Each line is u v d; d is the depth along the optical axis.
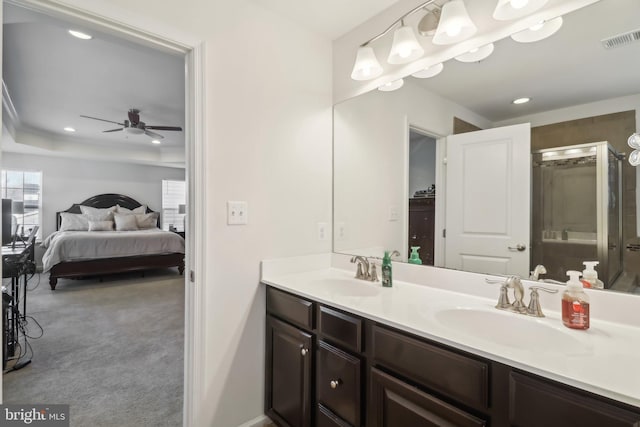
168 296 4.22
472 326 1.23
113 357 2.48
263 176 1.75
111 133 5.35
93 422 1.72
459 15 1.31
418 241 1.71
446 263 1.59
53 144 5.60
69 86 3.40
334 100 2.09
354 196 1.99
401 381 1.08
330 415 1.36
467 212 1.52
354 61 1.96
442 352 0.97
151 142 6.09
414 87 1.69
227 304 1.62
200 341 1.52
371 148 1.90
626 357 0.84
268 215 1.78
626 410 0.67
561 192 1.25
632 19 1.10
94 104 3.97
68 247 4.61
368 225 1.92
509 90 1.38
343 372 1.29
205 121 1.51
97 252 4.84
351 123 2.00
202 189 1.51
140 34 1.35
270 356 1.71
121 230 6.09
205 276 1.53
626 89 1.11
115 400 1.92
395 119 1.78
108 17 1.25
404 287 1.62
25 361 2.35
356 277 1.80
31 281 5.04
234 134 1.63
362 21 1.88
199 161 1.50
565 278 1.23
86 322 3.23
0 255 1.03
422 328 1.04
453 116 1.55
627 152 1.11
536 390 0.79
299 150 1.92
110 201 6.73
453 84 1.54
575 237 1.21
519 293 1.20
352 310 1.26
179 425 1.71
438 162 1.62
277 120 1.81
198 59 1.49
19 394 1.97
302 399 1.49
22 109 4.16
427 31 1.54
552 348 1.04
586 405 0.71
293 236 1.90
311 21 1.88
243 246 1.67
